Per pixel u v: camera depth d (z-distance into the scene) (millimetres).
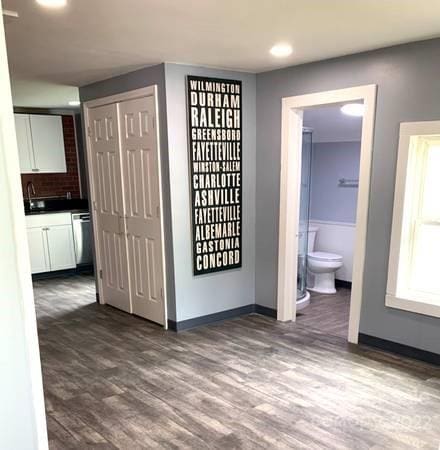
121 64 3396
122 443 2205
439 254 3041
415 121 2863
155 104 3502
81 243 6074
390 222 3078
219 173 3799
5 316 1097
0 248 1065
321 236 5516
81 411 2508
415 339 3070
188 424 2359
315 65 3395
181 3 2047
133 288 4199
